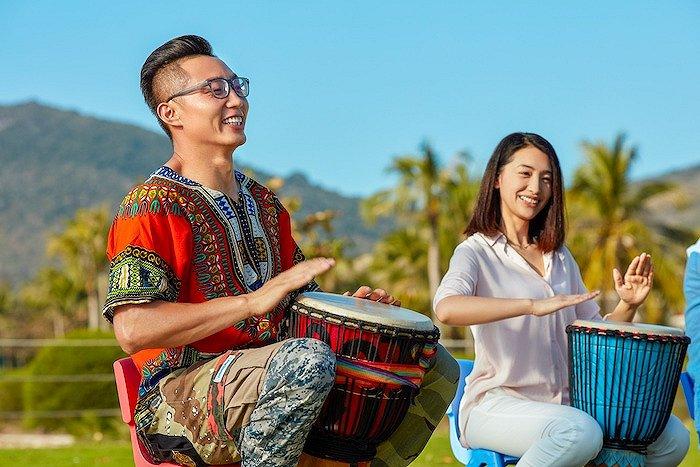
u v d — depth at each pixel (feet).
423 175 136.15
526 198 14.11
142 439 11.42
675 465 13.82
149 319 10.61
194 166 11.89
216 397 10.69
